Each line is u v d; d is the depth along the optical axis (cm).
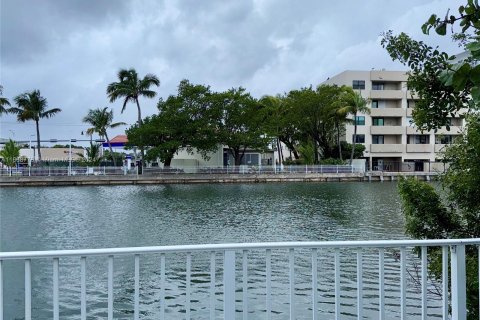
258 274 1059
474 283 515
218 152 5631
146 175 4709
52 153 7912
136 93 5022
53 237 1697
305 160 5416
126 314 854
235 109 5038
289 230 1802
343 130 5825
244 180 4834
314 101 5131
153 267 1148
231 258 295
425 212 645
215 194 3462
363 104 5138
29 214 2353
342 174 5066
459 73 213
